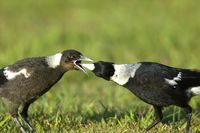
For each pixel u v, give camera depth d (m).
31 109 12.34
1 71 10.62
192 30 23.20
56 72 10.65
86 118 11.77
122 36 22.33
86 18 26.28
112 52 19.89
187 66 18.06
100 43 21.00
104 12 27.20
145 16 25.94
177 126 11.15
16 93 10.52
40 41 21.48
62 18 26.88
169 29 22.30
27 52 19.98
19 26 25.23
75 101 13.30
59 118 11.27
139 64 10.48
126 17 25.56
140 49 20.36
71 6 28.92
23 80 10.45
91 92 15.20
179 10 26.92
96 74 10.65
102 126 11.09
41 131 10.84
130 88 10.52
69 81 16.84
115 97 14.41
